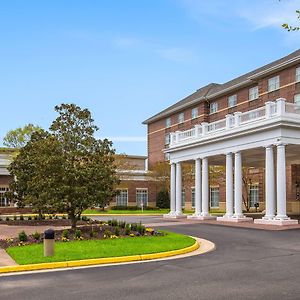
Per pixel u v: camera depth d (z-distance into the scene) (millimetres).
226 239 19609
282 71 41625
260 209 46000
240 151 29672
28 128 55062
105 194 21469
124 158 59281
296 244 17625
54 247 14977
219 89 53656
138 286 9930
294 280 10453
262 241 18719
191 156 35469
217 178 49562
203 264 12945
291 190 40750
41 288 9812
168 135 63625
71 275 11383
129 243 16844
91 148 22156
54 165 20578
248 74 51250
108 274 11477
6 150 53781
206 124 33781
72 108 22438
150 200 59312
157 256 14352
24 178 31281
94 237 18828
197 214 34438
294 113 26484
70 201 21062
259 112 28469
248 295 8961
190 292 9281
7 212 46656
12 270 12039
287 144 26281
